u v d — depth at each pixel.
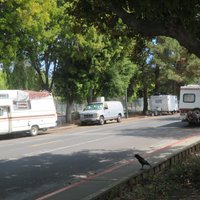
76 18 11.88
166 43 55.97
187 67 56.81
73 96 44.25
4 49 31.00
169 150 18.52
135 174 11.13
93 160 16.88
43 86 42.62
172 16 9.27
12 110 31.66
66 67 42.56
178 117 50.94
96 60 42.47
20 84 40.75
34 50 36.22
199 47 9.70
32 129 33.28
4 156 18.84
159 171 12.44
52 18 35.81
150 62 57.62
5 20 30.03
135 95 67.12
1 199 10.80
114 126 38.25
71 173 14.14
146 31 9.74
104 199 9.23
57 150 20.56
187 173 11.41
